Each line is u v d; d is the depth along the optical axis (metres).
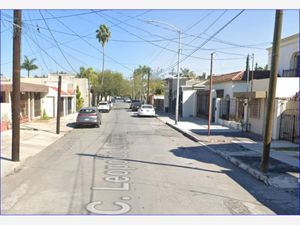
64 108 36.66
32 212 6.19
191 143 16.50
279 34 9.55
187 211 6.44
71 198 7.03
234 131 21.52
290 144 15.66
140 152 13.30
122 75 84.44
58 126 19.38
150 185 8.23
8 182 8.30
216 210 6.56
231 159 12.00
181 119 32.97
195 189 8.01
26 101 26.14
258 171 9.81
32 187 7.84
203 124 27.05
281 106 17.19
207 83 36.12
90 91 59.09
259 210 6.66
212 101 30.25
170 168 10.37
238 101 24.28
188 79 46.66
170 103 47.00
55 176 8.98
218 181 8.93
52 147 14.45
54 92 32.59
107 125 26.17
